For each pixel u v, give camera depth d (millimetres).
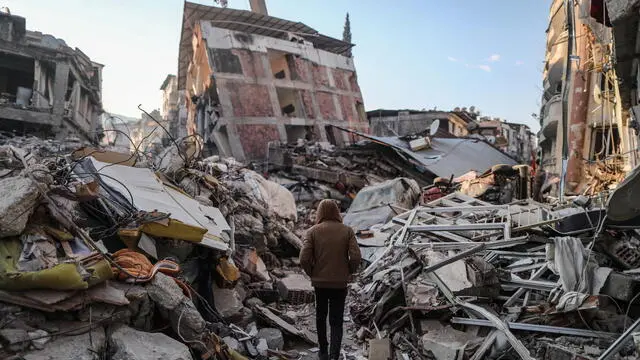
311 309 6164
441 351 4273
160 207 4867
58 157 5340
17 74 26047
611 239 5160
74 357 2752
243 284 6195
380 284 5660
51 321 2980
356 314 5504
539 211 6422
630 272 4766
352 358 4582
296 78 31000
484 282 4934
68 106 25453
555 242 5195
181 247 4750
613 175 11102
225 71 27219
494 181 14328
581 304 4281
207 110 28016
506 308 4832
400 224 8062
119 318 3254
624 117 8258
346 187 18969
